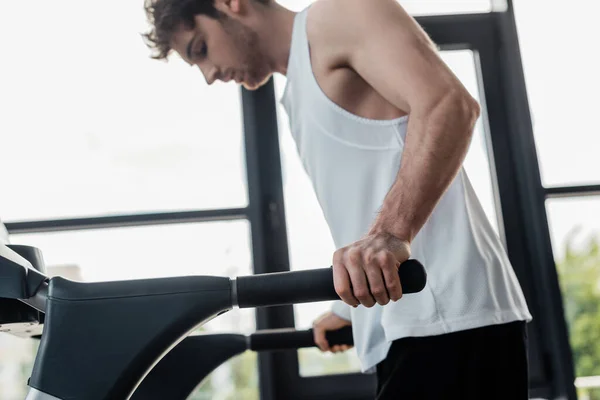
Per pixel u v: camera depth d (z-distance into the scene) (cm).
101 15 259
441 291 116
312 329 151
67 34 257
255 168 250
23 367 242
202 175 252
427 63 111
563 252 254
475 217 123
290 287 88
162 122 254
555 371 243
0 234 115
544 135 263
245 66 144
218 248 246
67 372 84
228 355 138
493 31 268
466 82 268
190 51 147
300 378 241
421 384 115
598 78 266
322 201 132
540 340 248
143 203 249
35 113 252
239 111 257
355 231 125
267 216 249
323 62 123
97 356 85
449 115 107
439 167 105
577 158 261
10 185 247
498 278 119
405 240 99
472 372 114
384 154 121
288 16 137
